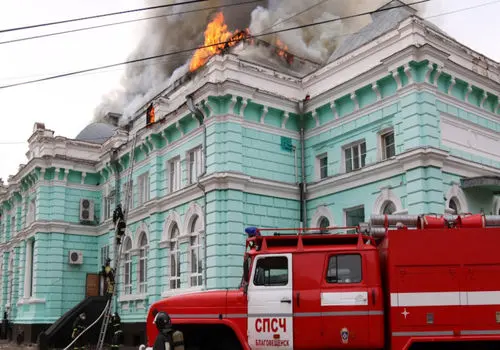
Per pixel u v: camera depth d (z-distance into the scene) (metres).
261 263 11.55
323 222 23.58
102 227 33.94
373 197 21.08
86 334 27.92
